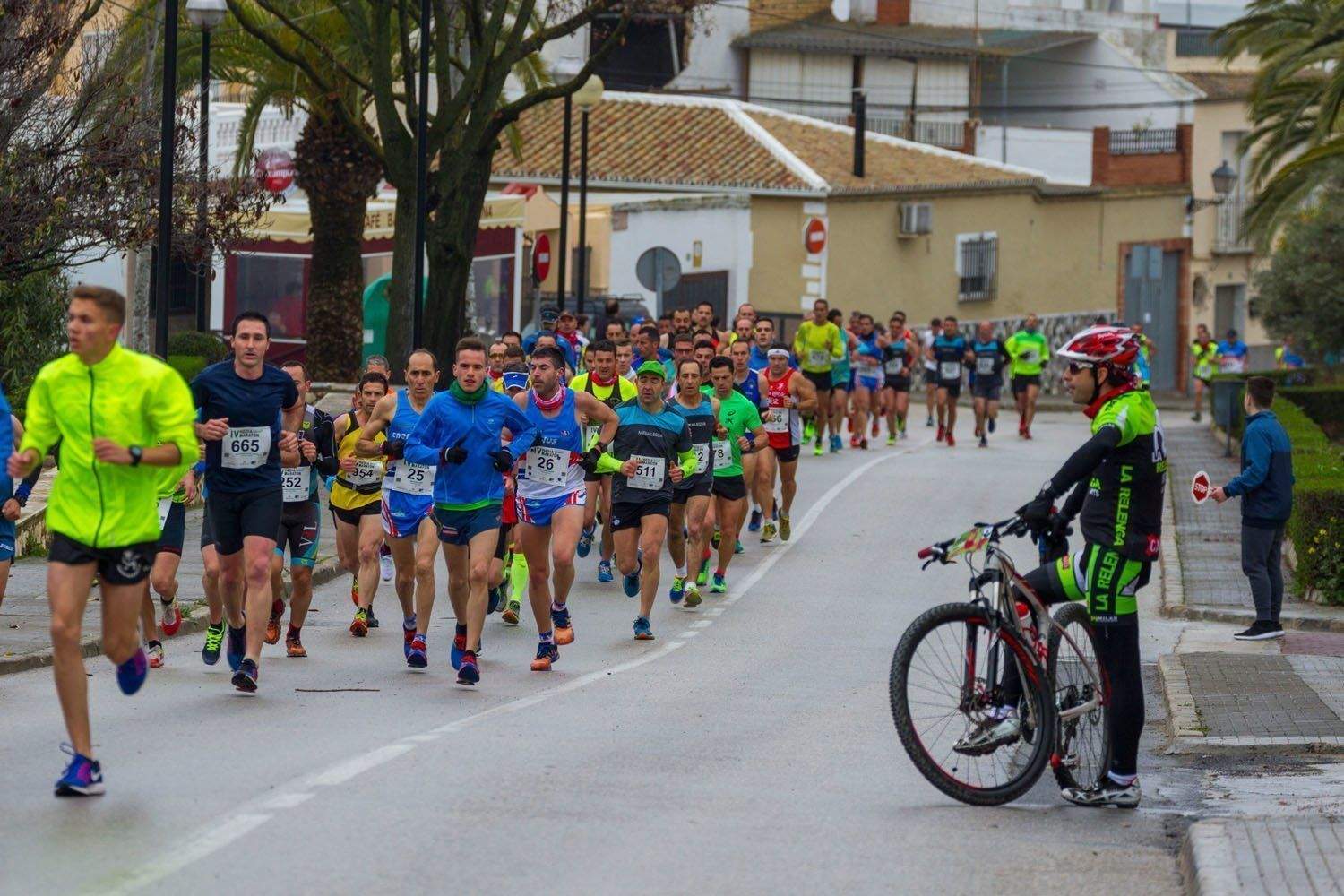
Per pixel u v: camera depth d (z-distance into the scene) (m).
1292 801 14.83
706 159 72.31
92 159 31.05
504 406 19.52
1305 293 54.59
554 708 18.14
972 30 98.88
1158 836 13.43
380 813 12.98
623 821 13.08
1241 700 19.88
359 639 23.08
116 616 13.61
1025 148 95.25
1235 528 36.44
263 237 55.91
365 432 20.75
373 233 58.62
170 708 17.59
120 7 37.97
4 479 18.55
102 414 13.32
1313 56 41.31
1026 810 14.12
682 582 26.67
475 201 41.03
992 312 81.44
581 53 85.06
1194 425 66.19
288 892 10.91
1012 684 14.15
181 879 11.12
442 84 40.28
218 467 18.36
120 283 50.38
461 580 19.73
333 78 47.62
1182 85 97.50
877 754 16.23
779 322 71.00
